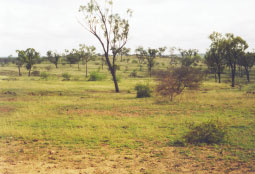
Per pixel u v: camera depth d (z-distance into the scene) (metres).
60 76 85.88
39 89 35.12
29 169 6.79
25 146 9.40
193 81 23.61
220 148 8.95
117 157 8.03
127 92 34.62
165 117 15.34
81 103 22.38
